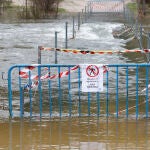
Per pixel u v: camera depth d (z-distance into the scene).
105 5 96.56
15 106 19.42
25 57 34.75
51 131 15.59
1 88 23.12
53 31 55.94
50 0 77.69
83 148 13.83
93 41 45.84
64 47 40.97
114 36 50.19
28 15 76.44
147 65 16.73
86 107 19.09
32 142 14.42
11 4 92.19
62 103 19.89
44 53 36.84
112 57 34.25
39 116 17.52
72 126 16.22
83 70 16.45
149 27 55.28
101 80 16.44
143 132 15.46
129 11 80.00
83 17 80.75
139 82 24.39
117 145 14.12
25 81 24.78
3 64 31.23
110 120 17.02
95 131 15.57
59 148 13.83
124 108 18.92
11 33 53.44
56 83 23.91
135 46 40.75
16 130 15.71
